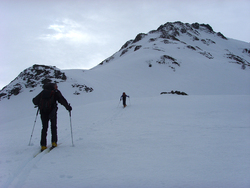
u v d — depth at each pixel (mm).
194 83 60125
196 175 2795
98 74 66500
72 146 4617
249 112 11500
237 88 56906
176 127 7340
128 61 82000
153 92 52250
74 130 7383
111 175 2836
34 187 2492
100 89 50125
